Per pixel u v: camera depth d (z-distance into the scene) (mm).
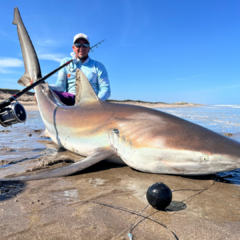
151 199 1599
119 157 2773
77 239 1258
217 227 1419
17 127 6746
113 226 1398
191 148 2232
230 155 2107
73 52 4996
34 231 1322
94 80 5090
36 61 5027
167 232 1352
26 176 2266
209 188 2080
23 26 5273
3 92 26828
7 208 1604
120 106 3088
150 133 2518
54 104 4047
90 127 3066
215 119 10227
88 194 1887
